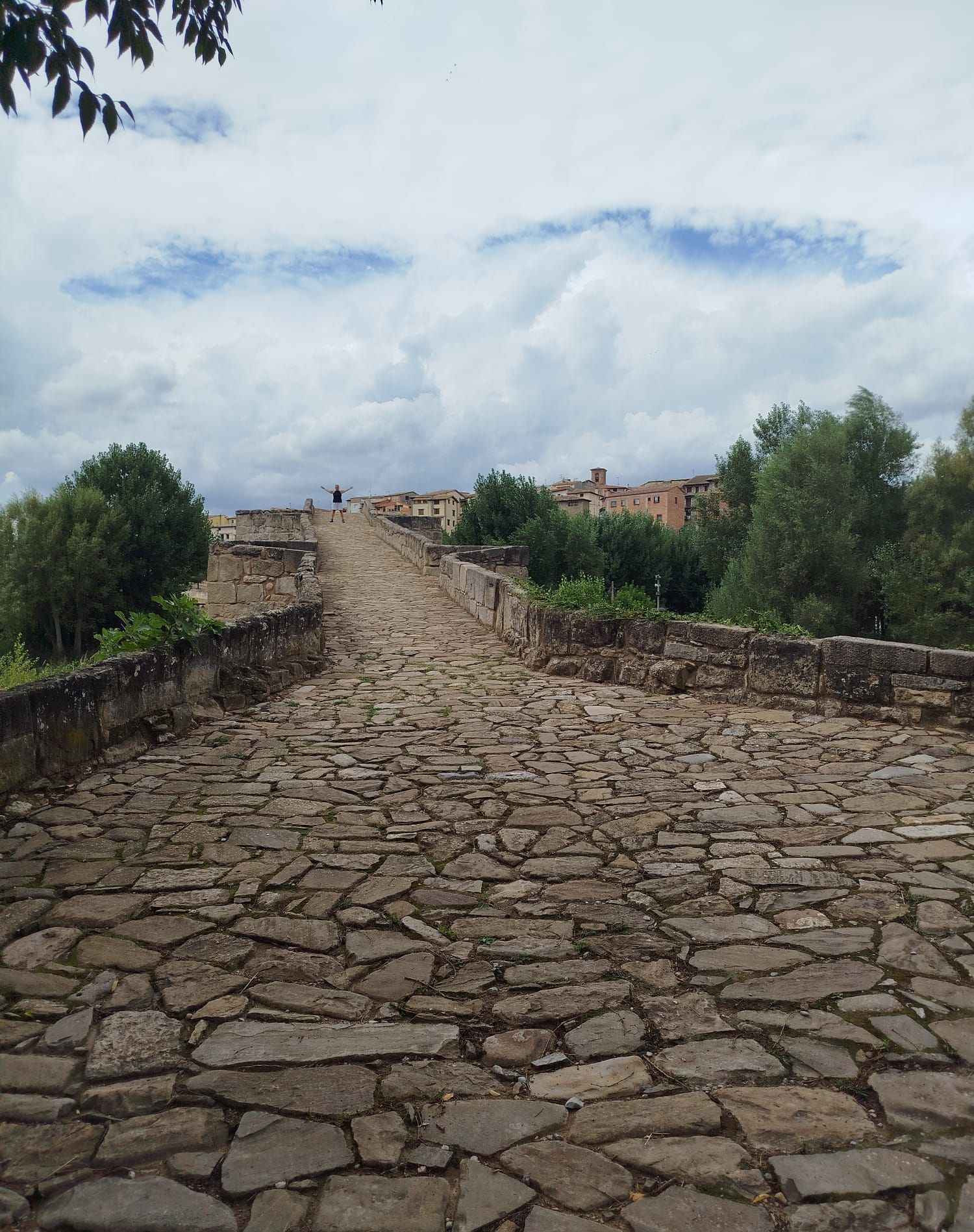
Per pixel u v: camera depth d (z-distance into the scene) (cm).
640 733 625
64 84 280
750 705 731
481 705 741
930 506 3116
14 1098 203
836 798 453
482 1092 207
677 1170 178
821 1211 165
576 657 892
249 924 302
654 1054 221
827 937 286
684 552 4488
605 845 386
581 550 3152
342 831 406
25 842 387
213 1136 190
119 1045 226
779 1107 197
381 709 724
